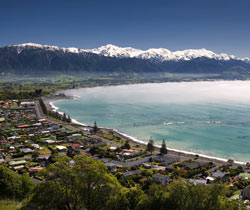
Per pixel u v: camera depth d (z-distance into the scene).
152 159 137.38
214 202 53.88
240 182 104.19
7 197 67.38
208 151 158.00
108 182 49.12
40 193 47.41
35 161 130.75
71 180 47.25
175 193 55.38
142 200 59.00
